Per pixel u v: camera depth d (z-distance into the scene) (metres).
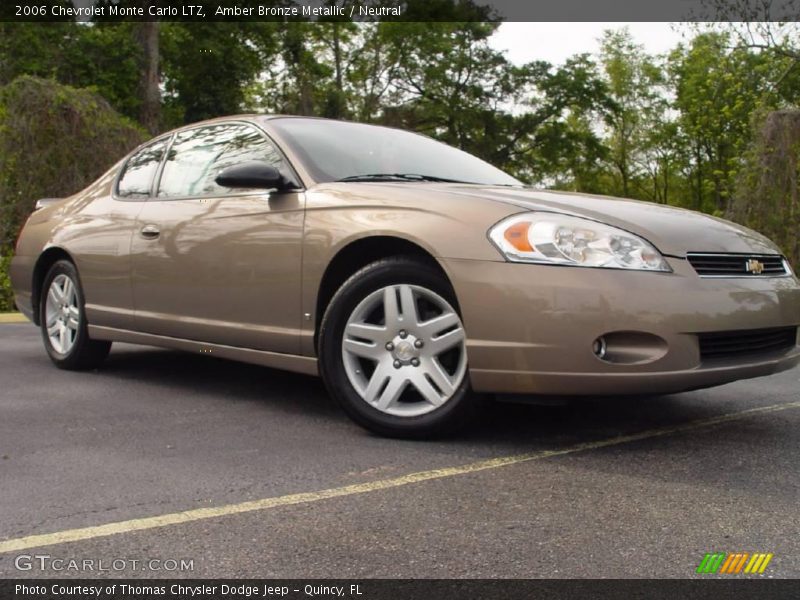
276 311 3.71
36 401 4.04
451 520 2.33
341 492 2.59
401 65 40.47
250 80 33.53
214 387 4.43
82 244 4.81
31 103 10.23
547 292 2.96
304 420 3.63
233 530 2.26
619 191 46.81
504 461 2.95
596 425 3.53
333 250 3.45
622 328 2.91
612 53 44.38
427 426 3.21
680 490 2.61
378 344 3.33
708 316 2.98
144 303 4.39
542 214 3.13
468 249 3.10
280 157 3.91
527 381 3.01
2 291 9.86
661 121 43.25
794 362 3.39
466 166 4.44
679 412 3.82
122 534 2.22
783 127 10.66
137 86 28.45
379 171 3.96
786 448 3.15
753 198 10.91
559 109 40.56
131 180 4.80
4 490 2.59
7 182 10.11
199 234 4.07
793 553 2.10
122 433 3.37
